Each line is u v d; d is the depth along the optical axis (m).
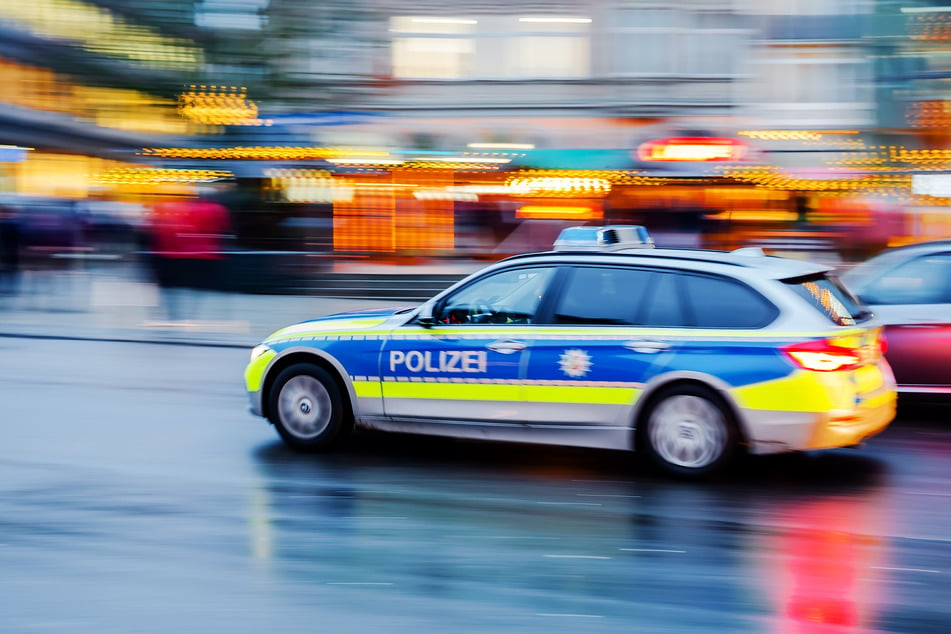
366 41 24.97
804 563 5.11
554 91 27.17
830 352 6.41
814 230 22.77
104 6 24.28
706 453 6.58
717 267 6.76
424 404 7.17
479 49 27.30
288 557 5.17
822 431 6.38
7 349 13.25
